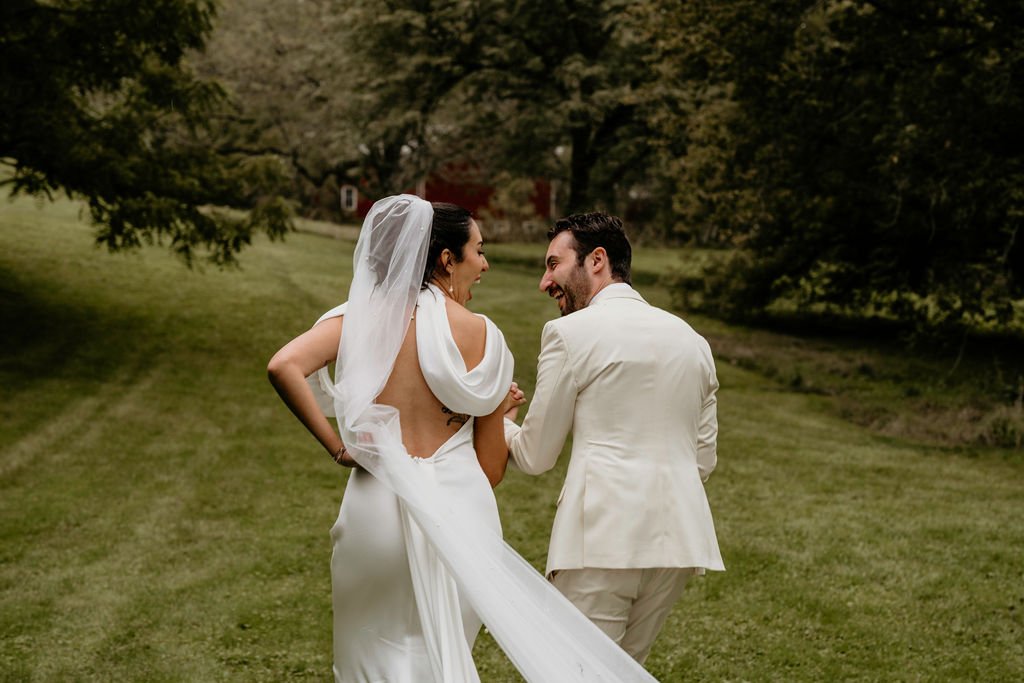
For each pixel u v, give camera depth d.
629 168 27.59
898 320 19.80
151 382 11.68
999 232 14.29
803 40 13.91
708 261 20.39
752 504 7.06
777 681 3.91
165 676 3.98
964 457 9.15
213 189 14.03
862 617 4.64
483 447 2.73
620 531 2.62
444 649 2.43
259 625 4.61
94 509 6.91
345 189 41.38
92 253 19.59
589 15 23.83
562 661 2.37
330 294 18.95
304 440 9.36
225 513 6.86
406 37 25.02
